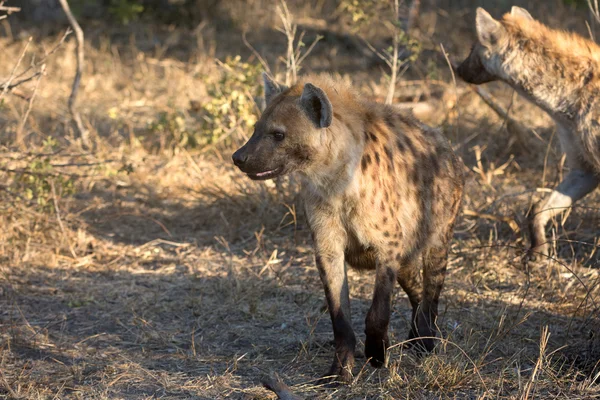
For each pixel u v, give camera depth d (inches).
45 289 370.9
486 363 278.5
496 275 377.7
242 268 395.9
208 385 280.4
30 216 423.8
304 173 270.8
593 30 725.9
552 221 404.8
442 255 304.0
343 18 820.0
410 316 338.0
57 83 699.4
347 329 278.8
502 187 482.3
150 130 580.1
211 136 543.8
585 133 385.7
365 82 693.3
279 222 441.4
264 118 269.6
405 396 265.9
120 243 429.4
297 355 303.9
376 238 274.1
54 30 841.5
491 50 405.7
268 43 806.5
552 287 360.5
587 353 289.4
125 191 495.2
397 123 293.1
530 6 808.9
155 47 804.0
